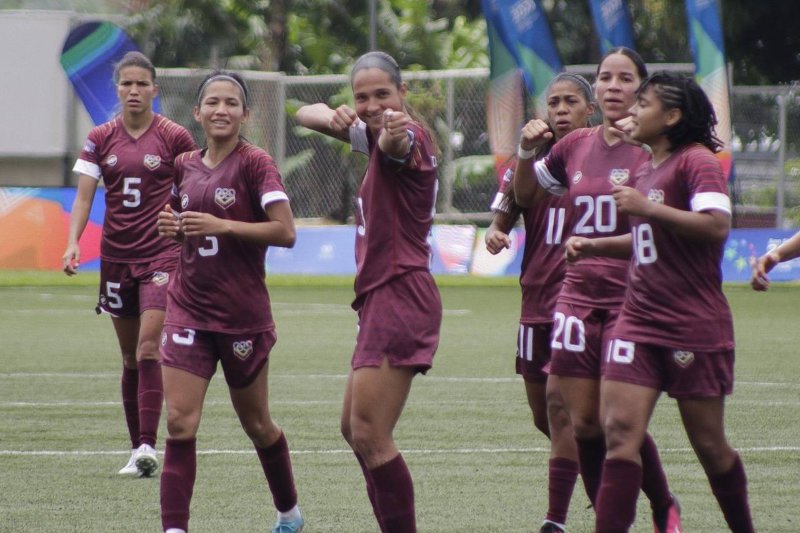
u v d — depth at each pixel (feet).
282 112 242.99
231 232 54.70
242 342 56.75
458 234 231.71
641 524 60.29
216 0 330.13
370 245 49.19
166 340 56.39
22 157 253.65
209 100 57.06
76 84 211.20
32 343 141.59
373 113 49.37
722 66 207.92
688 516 61.26
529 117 208.54
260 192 56.44
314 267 227.40
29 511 61.87
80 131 254.27
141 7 331.77
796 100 242.99
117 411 95.55
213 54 326.65
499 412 95.20
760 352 134.10
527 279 61.67
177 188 58.95
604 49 215.72
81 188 78.69
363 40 330.34
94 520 59.98
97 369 120.47
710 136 49.19
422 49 328.49
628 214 47.24
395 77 49.65
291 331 155.02
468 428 87.81
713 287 48.37
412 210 49.11
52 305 185.47
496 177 249.75
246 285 56.80
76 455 77.77
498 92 206.39
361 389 48.78
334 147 258.57
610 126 55.42
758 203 244.63
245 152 57.47
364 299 49.60
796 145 243.81
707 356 47.98
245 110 57.82
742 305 188.65
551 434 58.03
